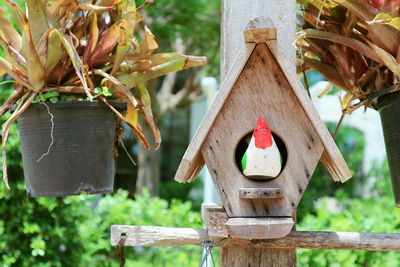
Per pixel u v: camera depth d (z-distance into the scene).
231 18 2.23
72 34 2.23
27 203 3.97
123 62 2.32
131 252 5.47
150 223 5.15
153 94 8.32
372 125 7.50
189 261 5.52
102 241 4.48
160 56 2.31
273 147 1.89
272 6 2.21
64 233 4.19
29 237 3.99
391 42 2.18
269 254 2.17
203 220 2.28
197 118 11.34
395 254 3.77
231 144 1.96
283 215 1.94
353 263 3.70
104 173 2.25
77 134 2.19
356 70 2.43
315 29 2.38
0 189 3.84
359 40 2.38
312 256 3.74
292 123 1.96
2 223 3.86
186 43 8.62
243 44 2.00
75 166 2.18
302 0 2.44
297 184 1.94
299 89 1.88
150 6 7.38
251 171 1.89
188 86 9.20
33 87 2.20
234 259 2.18
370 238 2.06
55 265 4.04
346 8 2.34
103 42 2.26
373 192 6.73
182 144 12.29
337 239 2.06
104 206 5.10
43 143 2.19
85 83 2.09
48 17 2.20
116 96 2.31
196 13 7.69
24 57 2.20
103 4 2.29
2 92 3.88
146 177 9.09
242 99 1.97
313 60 2.53
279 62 1.88
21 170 3.91
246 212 1.94
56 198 4.11
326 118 6.10
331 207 7.43
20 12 2.08
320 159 2.13
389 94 2.23
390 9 2.17
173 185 10.41
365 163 7.55
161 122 9.41
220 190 1.95
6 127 2.14
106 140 2.25
